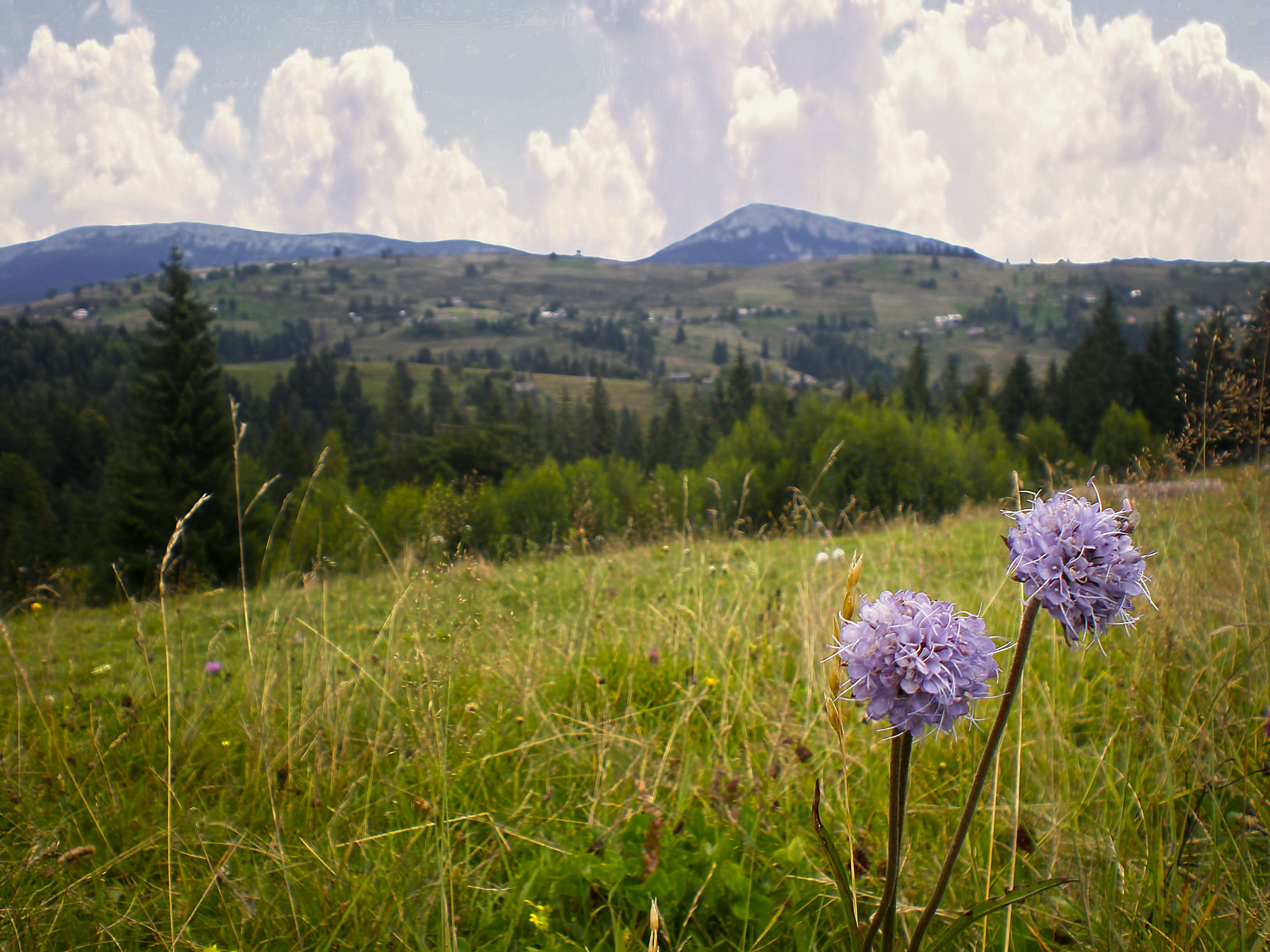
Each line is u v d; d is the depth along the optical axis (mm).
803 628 3709
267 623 4309
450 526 5730
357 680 3404
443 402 192375
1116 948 1944
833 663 1274
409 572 4320
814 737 3105
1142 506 4168
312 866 2422
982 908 1343
